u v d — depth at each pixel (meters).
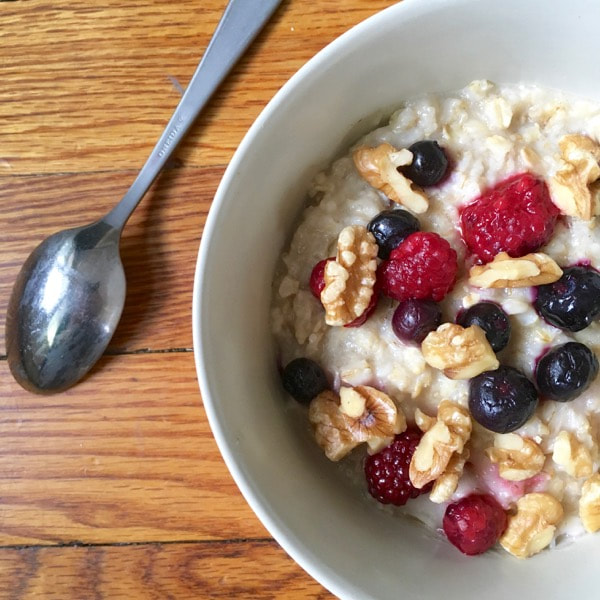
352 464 0.25
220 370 0.22
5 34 0.26
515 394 0.23
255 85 0.25
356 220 0.25
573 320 0.24
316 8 0.25
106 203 0.26
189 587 0.25
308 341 0.25
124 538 0.25
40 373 0.25
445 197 0.25
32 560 0.26
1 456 0.26
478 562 0.24
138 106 0.26
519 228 0.23
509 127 0.25
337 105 0.23
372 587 0.22
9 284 0.26
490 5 0.22
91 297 0.25
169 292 0.26
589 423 0.24
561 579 0.24
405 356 0.24
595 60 0.24
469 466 0.25
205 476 0.25
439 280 0.24
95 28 0.26
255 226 0.23
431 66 0.24
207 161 0.26
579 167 0.24
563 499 0.25
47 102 0.26
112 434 0.26
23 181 0.26
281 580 0.25
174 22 0.26
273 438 0.24
